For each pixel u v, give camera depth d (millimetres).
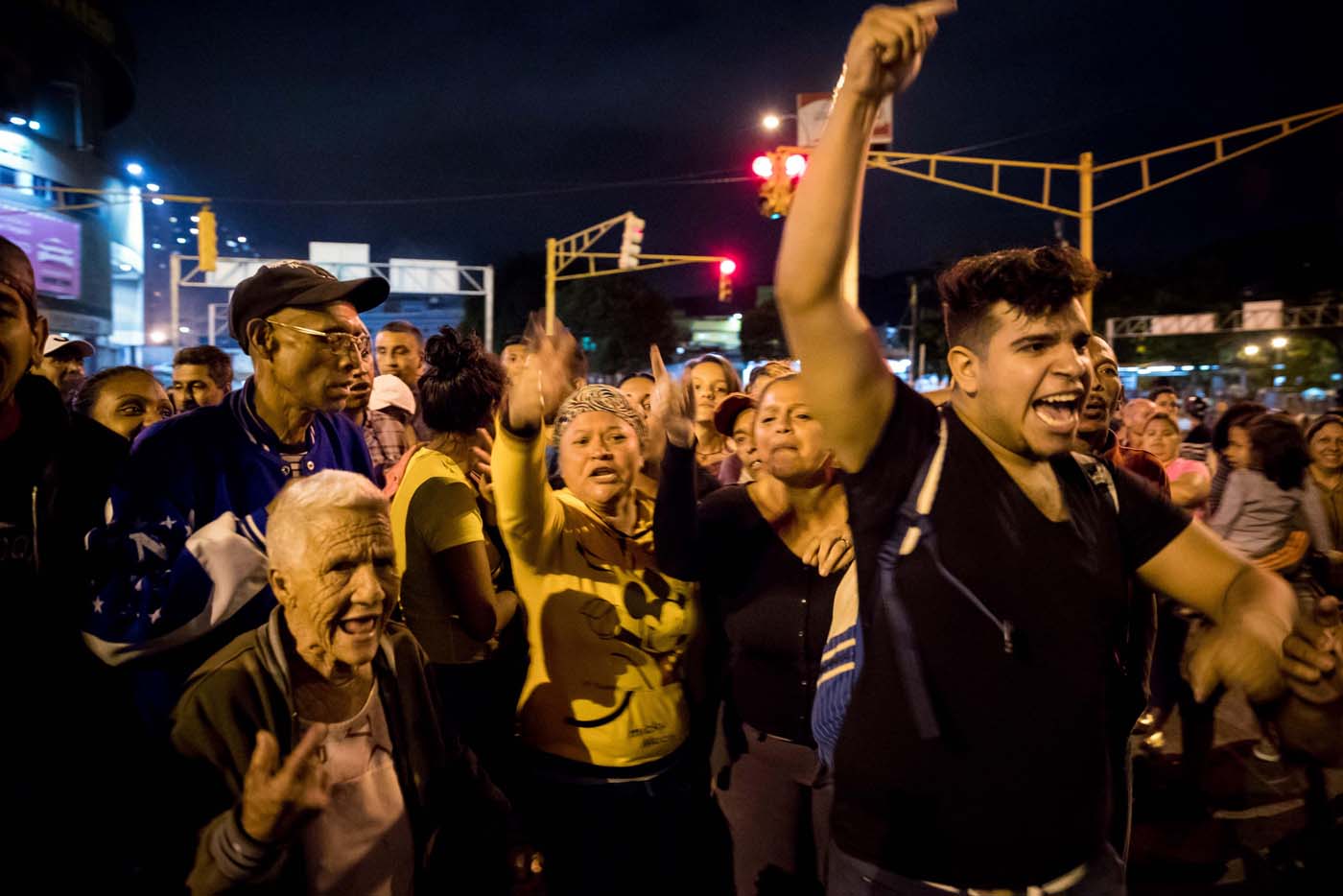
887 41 1431
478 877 2137
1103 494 1719
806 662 2600
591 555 2760
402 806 1972
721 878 2902
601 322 53219
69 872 1887
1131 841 4105
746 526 2736
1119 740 1768
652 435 2855
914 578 1618
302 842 1807
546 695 2715
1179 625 4875
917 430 1668
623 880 2682
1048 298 1540
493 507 3201
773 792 2666
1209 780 4664
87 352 5535
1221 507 4926
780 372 3715
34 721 1885
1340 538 5137
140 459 2164
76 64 49094
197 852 1719
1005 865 1592
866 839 1704
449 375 3062
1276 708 1725
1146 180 13820
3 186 41438
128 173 52219
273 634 1856
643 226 23297
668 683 2773
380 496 1922
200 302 79312
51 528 1954
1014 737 1579
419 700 2055
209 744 1789
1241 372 54281
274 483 2355
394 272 38406
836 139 1490
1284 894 3670
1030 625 1579
